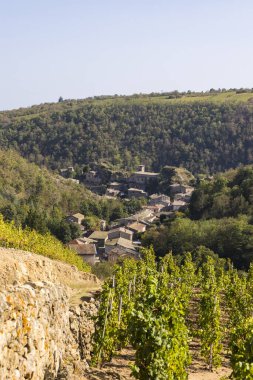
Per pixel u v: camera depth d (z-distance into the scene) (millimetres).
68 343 17141
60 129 187125
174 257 70000
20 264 23641
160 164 169625
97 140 179625
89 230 102812
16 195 101250
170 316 14266
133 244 91625
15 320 11492
